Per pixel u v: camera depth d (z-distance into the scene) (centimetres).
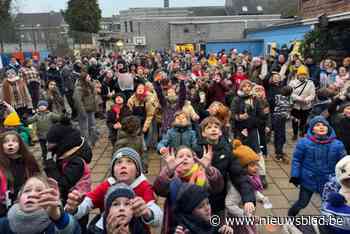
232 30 4841
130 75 1059
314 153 450
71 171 334
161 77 1012
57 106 1049
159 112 855
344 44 1407
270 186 665
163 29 5091
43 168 350
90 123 930
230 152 375
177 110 795
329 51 1391
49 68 1520
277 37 2781
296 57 1196
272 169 754
